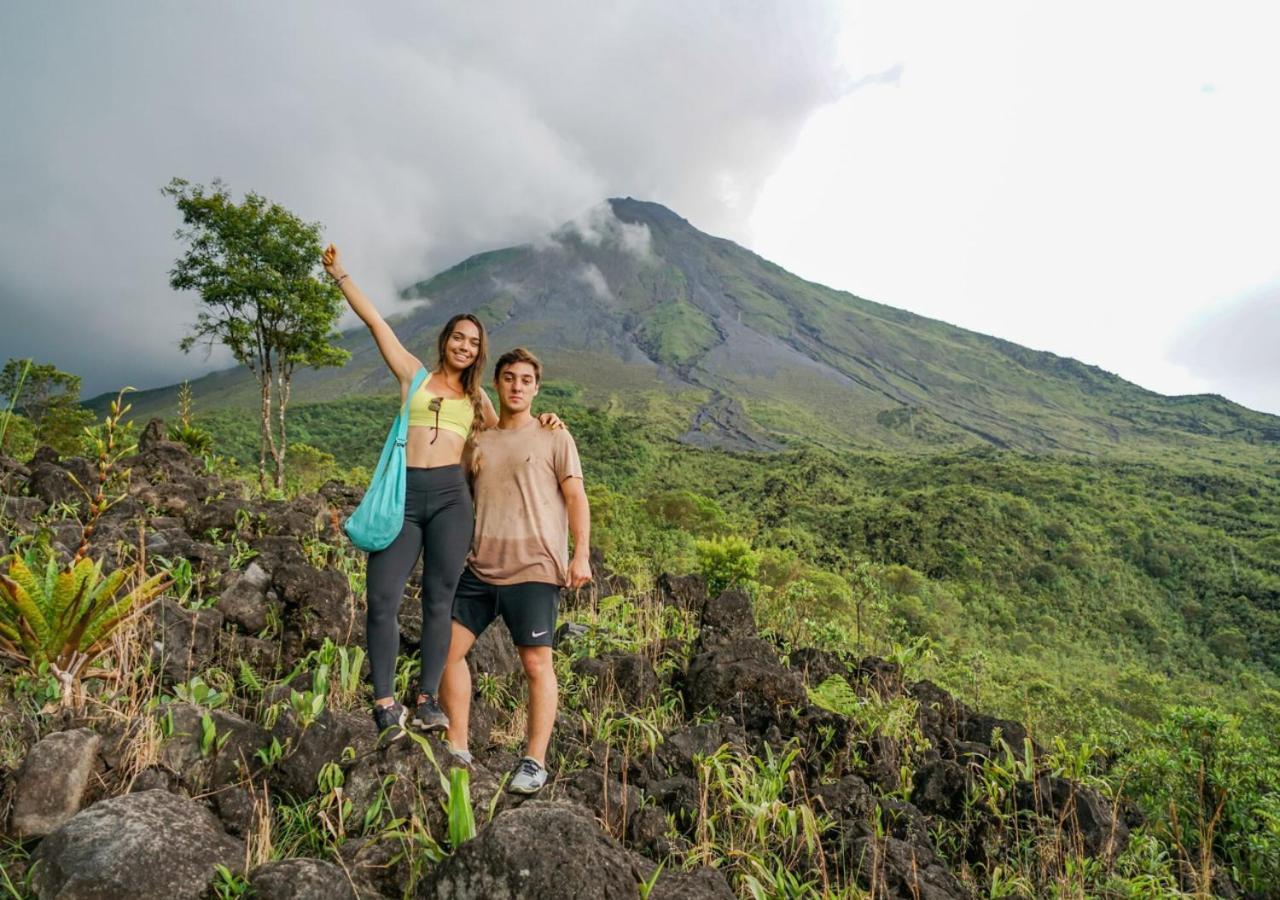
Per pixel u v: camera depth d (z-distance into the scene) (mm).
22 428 16656
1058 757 4828
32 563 4094
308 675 3873
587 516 3207
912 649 6395
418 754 2854
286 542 4938
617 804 3172
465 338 3283
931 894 3141
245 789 2785
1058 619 74000
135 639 3518
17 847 2361
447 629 3156
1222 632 77125
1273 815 4469
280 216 21375
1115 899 3527
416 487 3191
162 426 9648
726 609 6844
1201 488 153625
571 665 4793
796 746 4367
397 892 2393
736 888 2986
